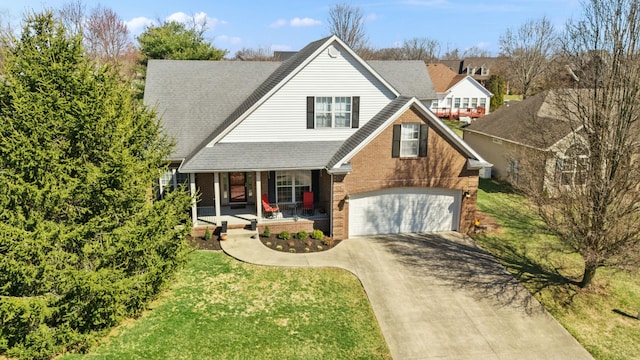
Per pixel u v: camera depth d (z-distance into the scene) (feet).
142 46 141.18
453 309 46.03
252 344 39.06
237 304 45.55
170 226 42.45
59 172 33.76
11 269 31.07
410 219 66.23
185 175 68.59
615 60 44.47
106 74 39.14
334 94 66.08
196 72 77.71
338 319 43.62
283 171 69.00
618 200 45.11
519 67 201.77
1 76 34.78
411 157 62.80
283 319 43.16
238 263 54.95
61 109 33.71
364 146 61.21
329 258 57.21
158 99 72.54
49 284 33.88
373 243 62.54
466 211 65.92
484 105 179.93
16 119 32.48
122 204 36.96
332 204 62.49
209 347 38.34
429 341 40.65
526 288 50.31
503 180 95.04
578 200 47.09
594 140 47.09
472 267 55.42
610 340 41.27
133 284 37.63
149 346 38.09
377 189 63.26
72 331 35.47
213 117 71.77
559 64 56.08
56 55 34.91
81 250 35.70
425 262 56.59
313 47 70.44
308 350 38.63
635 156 46.62
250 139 64.95
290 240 62.08
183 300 45.85
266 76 79.77
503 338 41.32
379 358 38.09
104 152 36.01
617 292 49.75
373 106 67.87
